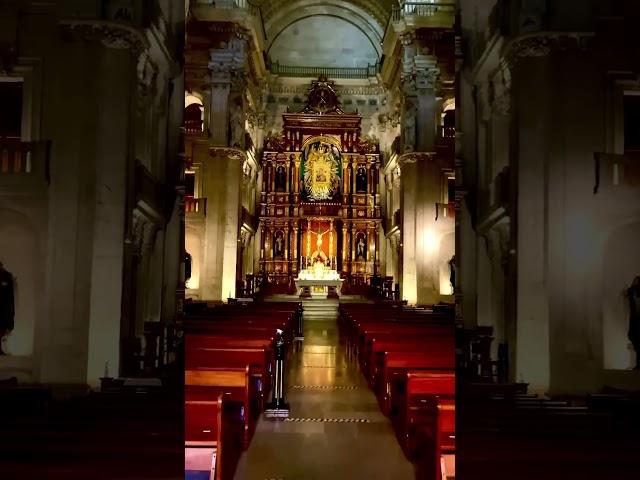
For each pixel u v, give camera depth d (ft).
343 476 26.04
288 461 27.55
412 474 25.90
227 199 89.20
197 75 89.15
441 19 87.25
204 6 88.22
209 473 22.47
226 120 89.10
